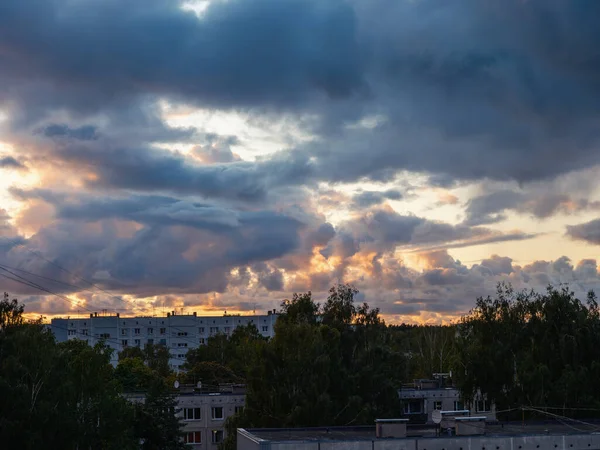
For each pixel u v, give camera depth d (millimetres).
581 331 87312
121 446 73250
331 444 47719
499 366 87875
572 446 51281
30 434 66750
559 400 82875
